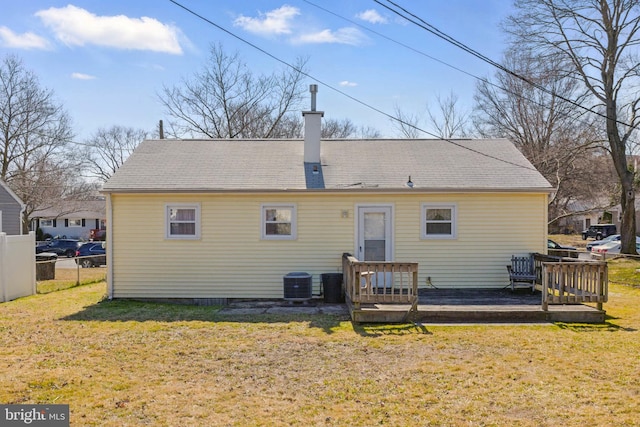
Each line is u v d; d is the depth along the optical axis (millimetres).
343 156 13781
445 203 12086
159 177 12266
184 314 10172
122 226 12008
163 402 5211
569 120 28500
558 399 5266
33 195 33938
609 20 21812
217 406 5102
